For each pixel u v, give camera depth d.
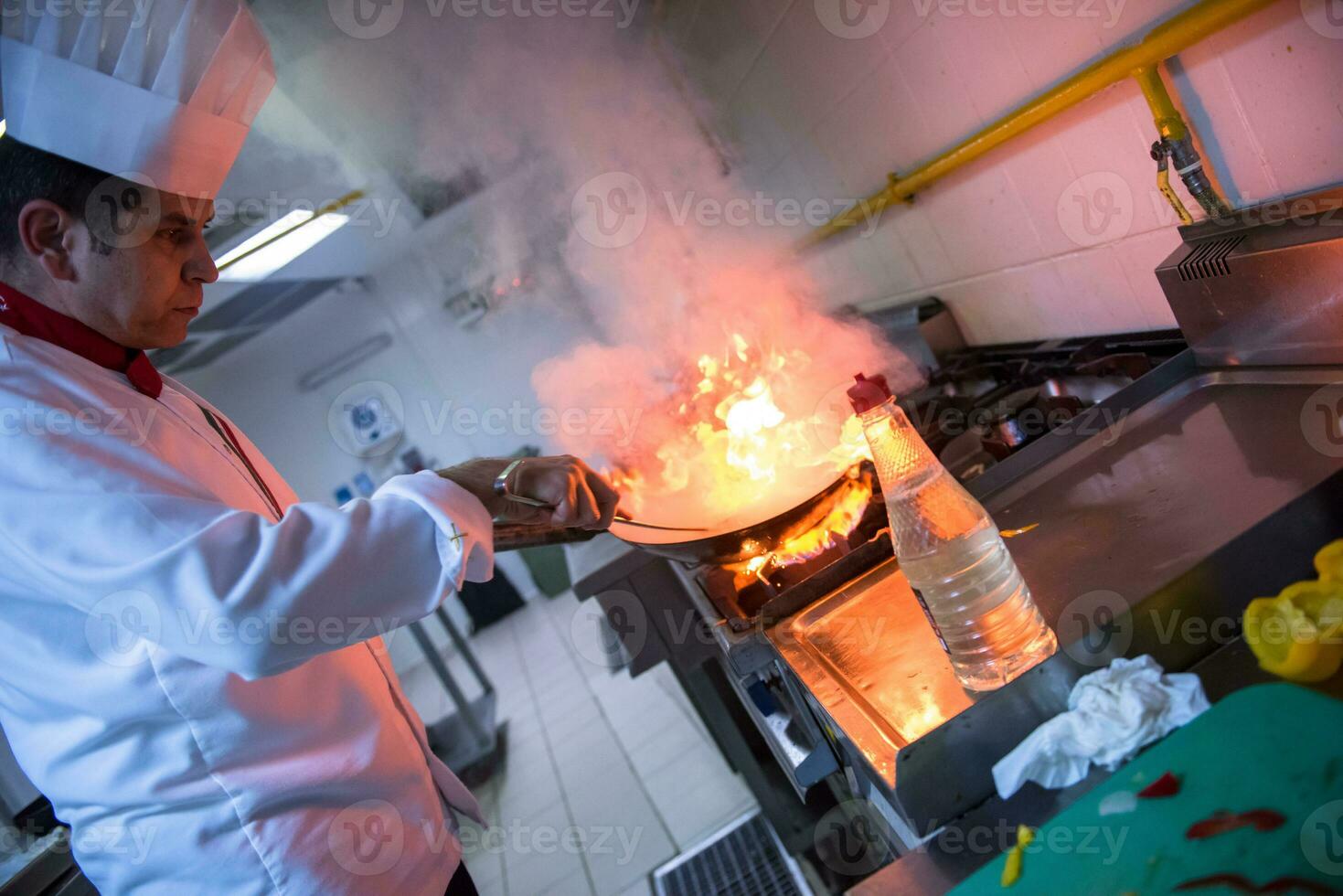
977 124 1.52
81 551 0.82
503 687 4.52
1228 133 1.06
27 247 0.90
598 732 3.51
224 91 1.03
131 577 0.80
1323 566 0.71
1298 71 0.94
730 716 1.98
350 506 0.88
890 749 0.78
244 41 1.04
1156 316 1.37
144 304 0.97
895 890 0.68
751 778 2.03
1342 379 0.96
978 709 0.72
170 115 0.93
